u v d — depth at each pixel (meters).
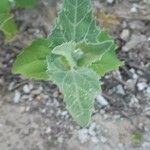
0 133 0.29
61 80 0.22
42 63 0.25
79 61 0.22
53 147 0.29
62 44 0.22
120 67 0.31
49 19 0.32
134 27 0.32
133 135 0.29
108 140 0.29
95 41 0.24
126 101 0.30
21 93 0.30
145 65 0.31
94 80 0.22
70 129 0.29
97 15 0.33
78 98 0.22
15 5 0.31
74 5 0.23
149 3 0.33
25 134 0.29
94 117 0.29
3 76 0.31
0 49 0.32
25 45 0.32
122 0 0.33
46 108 0.30
